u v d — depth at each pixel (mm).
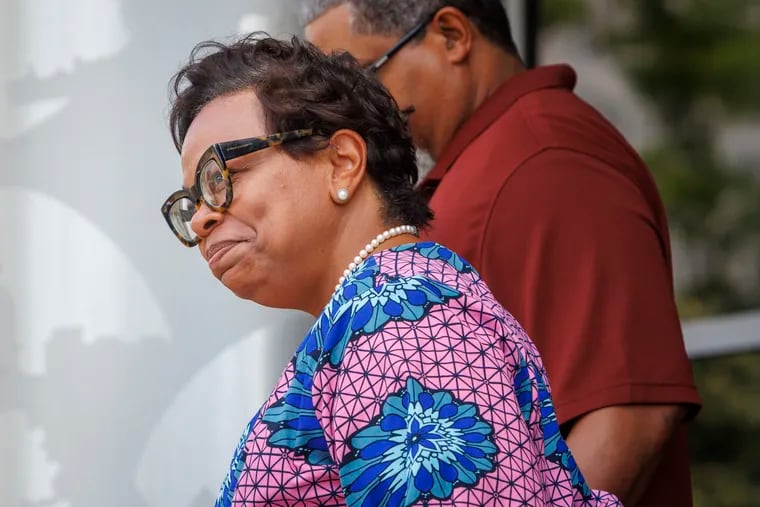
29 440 9312
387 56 8109
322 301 5129
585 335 6828
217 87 5137
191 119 5250
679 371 6836
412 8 8062
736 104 12922
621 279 6922
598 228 7035
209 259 5109
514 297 7090
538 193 7148
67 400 9320
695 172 12867
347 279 4773
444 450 4105
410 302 4426
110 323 9297
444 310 4426
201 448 9305
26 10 9242
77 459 9320
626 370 6742
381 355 4305
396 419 4203
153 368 9328
